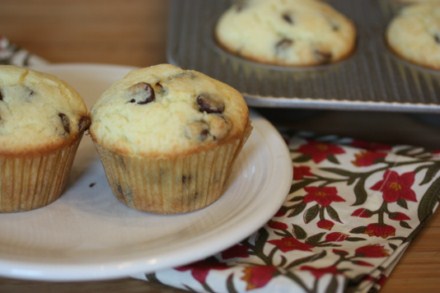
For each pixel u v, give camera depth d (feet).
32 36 2.01
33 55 1.85
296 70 1.69
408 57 1.73
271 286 1.20
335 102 1.56
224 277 1.22
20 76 1.38
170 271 1.24
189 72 1.42
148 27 2.10
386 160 1.52
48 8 2.18
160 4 2.24
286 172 1.39
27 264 1.18
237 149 1.39
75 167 1.49
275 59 1.70
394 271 1.30
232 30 1.75
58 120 1.36
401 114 1.72
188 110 1.35
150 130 1.34
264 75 1.67
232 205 1.39
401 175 1.48
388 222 1.38
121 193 1.39
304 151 1.57
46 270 1.18
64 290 1.26
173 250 1.22
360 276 1.22
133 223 1.36
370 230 1.36
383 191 1.45
